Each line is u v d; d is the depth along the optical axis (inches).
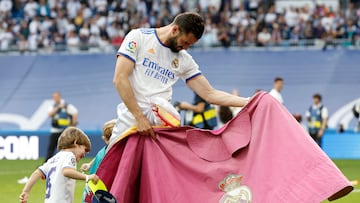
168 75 631.2
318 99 1747.0
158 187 609.6
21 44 2394.2
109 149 620.4
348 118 2101.4
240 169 606.5
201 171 609.9
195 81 653.3
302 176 584.7
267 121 609.9
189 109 1400.1
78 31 2470.5
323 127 1742.1
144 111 623.2
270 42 2267.5
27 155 1831.9
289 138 598.9
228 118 1299.2
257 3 2506.2
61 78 2228.1
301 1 2650.1
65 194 687.7
